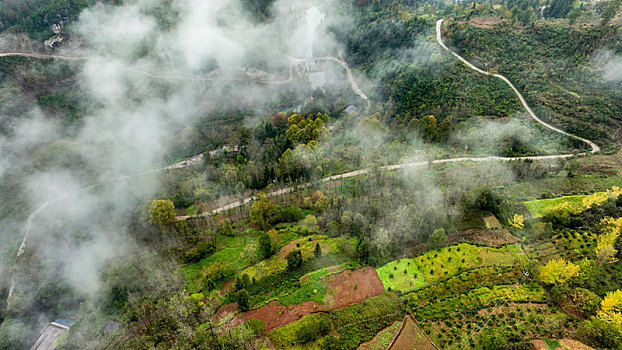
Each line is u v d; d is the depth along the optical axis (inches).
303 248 3811.5
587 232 3351.4
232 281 3531.0
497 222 3841.0
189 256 3946.9
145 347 2896.2
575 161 4601.4
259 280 3427.7
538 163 4749.0
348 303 3034.0
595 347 2400.3
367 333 2758.4
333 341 2687.0
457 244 3538.4
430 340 2652.6
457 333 2667.3
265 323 2928.2
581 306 2672.2
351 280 3260.3
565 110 5767.7
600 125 5413.4
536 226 3469.5
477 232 3713.1
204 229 4520.2
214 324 2898.6
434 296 3004.4
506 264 3257.9
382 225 3934.5
